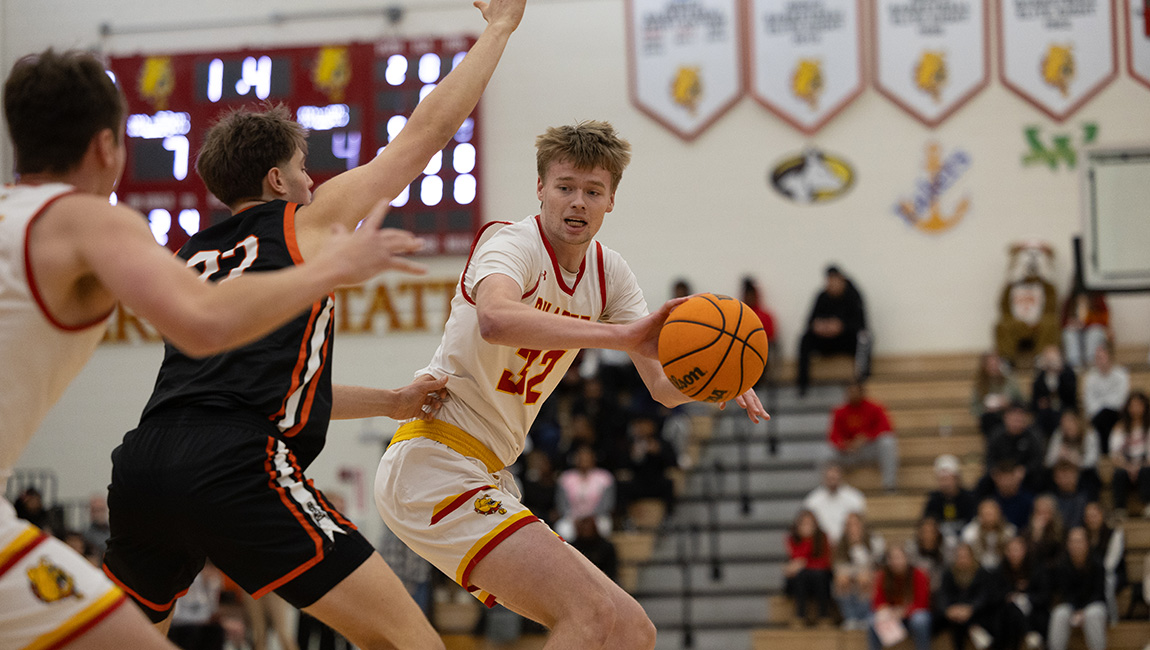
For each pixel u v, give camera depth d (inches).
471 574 154.5
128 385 697.0
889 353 669.9
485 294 143.0
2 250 105.7
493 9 163.6
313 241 136.7
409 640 134.5
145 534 131.3
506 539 152.7
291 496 129.8
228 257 135.9
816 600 498.3
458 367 163.0
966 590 471.8
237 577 130.6
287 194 146.8
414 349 688.4
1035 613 461.4
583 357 644.1
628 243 696.4
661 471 578.2
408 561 517.3
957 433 619.5
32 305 105.8
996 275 666.2
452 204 681.6
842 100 682.8
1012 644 458.6
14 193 109.7
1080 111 664.4
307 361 135.9
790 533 518.6
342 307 695.1
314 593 129.1
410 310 689.6
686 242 692.7
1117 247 645.9
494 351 159.3
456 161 685.3
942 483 529.0
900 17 681.6
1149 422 544.4
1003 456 532.7
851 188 682.8
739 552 572.4
